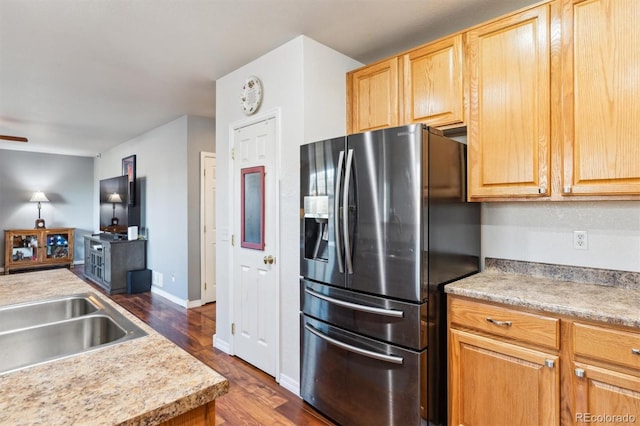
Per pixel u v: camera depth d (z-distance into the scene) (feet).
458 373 5.80
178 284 15.03
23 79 10.32
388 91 7.75
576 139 5.37
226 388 2.66
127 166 19.45
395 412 5.81
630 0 4.94
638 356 4.22
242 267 9.72
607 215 6.07
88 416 2.19
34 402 2.34
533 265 6.84
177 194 15.02
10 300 4.98
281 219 8.38
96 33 7.66
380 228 5.98
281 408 7.33
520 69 5.89
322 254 7.18
